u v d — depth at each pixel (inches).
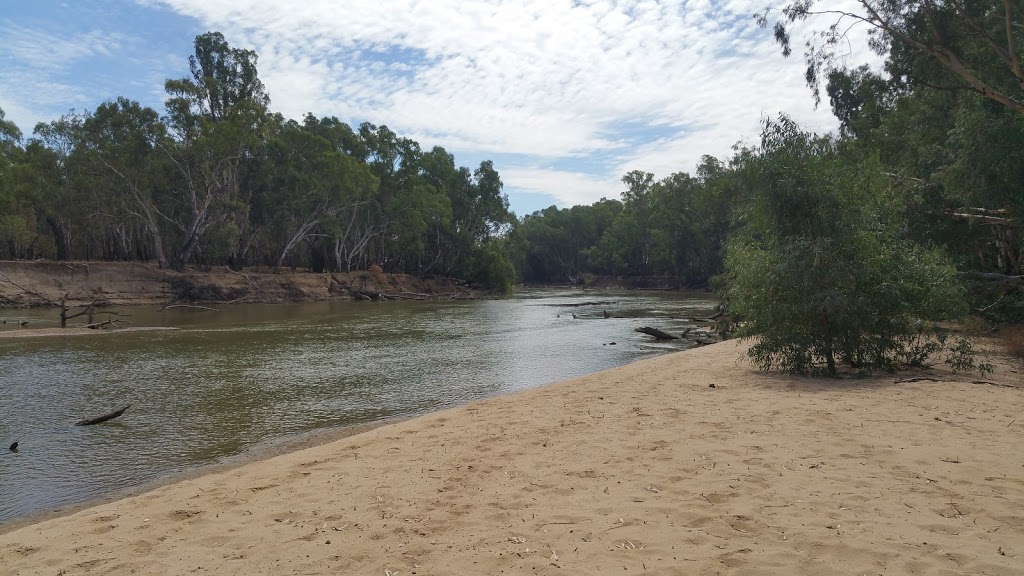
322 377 644.7
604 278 4431.6
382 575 155.5
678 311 1726.1
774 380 477.1
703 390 441.4
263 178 2283.5
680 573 149.1
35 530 212.4
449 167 3147.1
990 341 682.2
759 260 506.6
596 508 199.2
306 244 2864.2
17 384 597.3
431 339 1031.0
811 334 492.7
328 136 2647.6
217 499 233.6
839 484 214.8
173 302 1962.4
